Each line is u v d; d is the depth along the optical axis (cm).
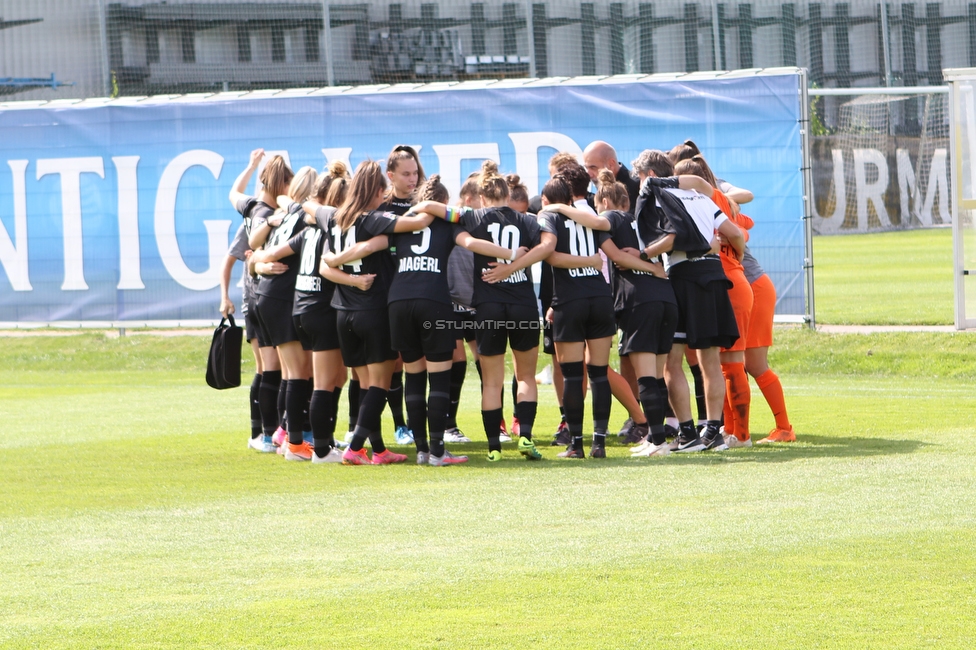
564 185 2353
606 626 1266
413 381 2417
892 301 5644
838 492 1938
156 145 4647
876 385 3606
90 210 4716
